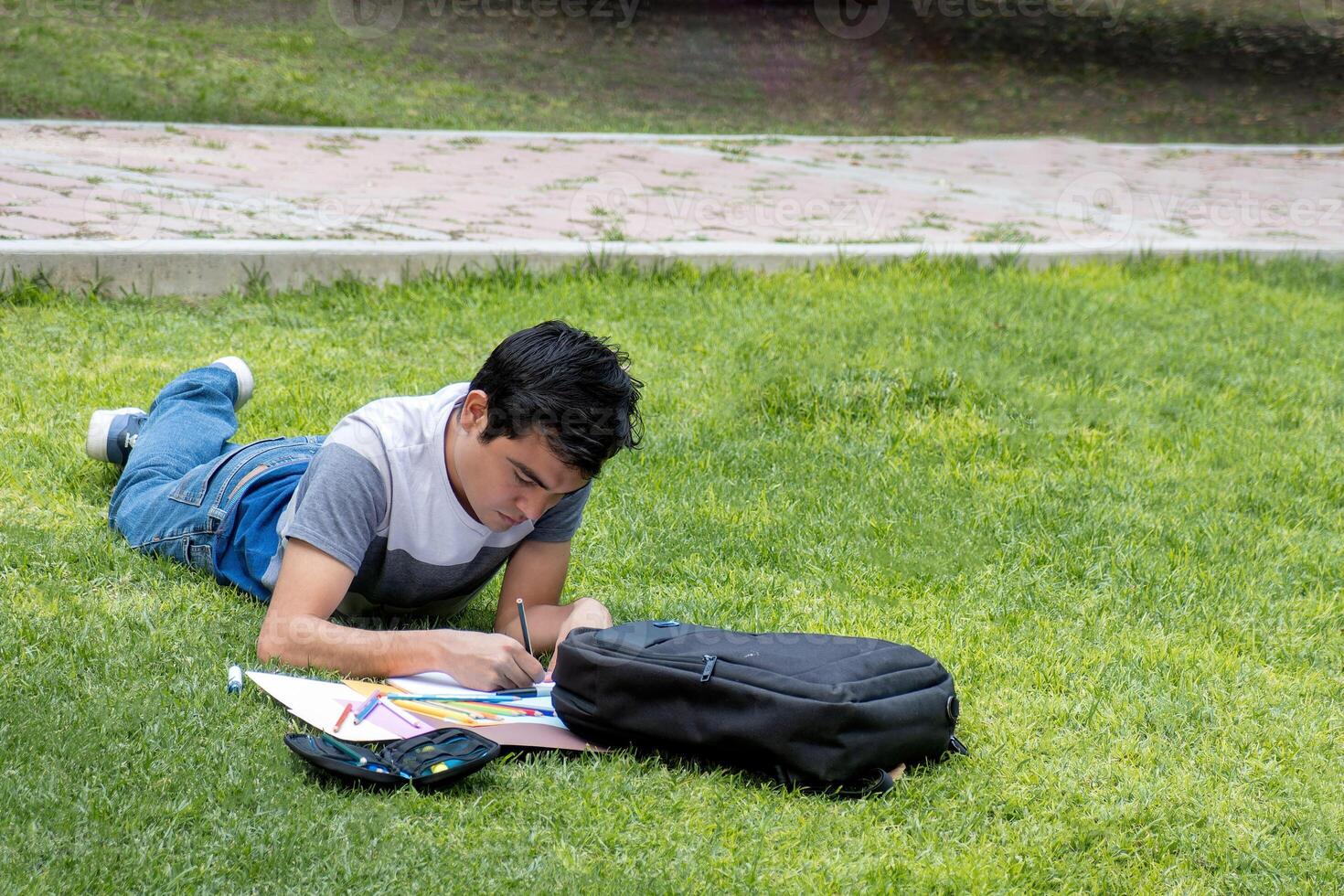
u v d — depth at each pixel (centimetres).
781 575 601
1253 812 429
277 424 735
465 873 359
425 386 828
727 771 423
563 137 2053
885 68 3023
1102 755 459
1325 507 745
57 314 894
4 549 546
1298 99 3053
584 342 435
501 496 457
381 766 397
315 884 349
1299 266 1377
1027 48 3259
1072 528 675
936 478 739
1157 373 983
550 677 473
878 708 410
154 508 553
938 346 985
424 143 1889
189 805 373
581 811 394
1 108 1780
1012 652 534
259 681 440
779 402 837
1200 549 662
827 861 381
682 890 362
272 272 1002
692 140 2152
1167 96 3003
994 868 386
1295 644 564
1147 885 387
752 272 1171
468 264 1074
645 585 580
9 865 341
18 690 430
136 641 471
